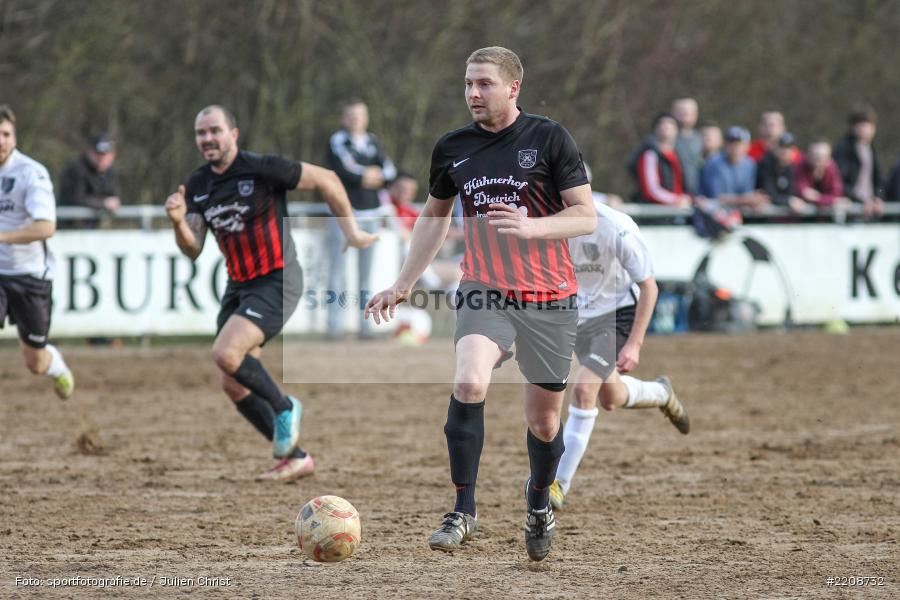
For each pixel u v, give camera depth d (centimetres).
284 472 2834
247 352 2812
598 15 8712
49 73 7256
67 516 2409
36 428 3581
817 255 5981
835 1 9369
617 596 1803
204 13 7788
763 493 2662
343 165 5197
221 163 2841
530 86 8625
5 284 3347
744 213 5897
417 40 8100
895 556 2072
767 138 6069
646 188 5769
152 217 5453
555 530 2294
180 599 1780
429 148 7981
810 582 1891
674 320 5862
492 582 1891
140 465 3016
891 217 6153
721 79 9231
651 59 9144
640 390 2728
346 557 1964
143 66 7712
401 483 2803
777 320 5975
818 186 6053
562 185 1964
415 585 1869
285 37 7762
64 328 5281
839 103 9306
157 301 5369
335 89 7956
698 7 9131
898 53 9394
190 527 2312
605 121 8900
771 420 3762
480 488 2741
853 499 2591
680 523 2358
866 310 6050
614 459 3111
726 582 1889
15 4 7269
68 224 5341
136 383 4553
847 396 4262
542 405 1977
